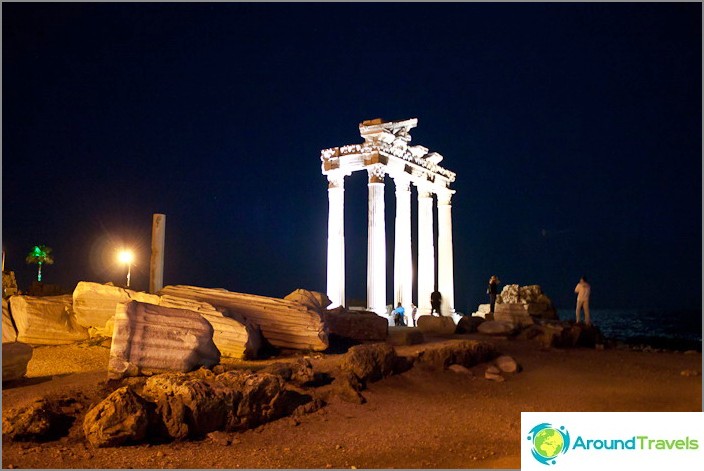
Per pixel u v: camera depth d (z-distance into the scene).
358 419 12.17
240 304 18.08
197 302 16.81
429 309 35.97
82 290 17.73
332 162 34.75
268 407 11.72
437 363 16.20
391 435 11.23
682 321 78.06
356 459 9.92
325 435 11.16
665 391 14.45
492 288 28.53
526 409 13.17
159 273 19.98
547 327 21.30
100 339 17.91
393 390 14.33
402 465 9.63
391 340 19.97
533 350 19.47
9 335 18.27
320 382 13.98
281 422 11.71
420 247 37.06
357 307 34.97
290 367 13.98
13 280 29.67
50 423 10.44
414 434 11.31
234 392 11.30
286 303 18.27
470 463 9.70
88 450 9.85
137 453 9.84
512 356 18.28
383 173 32.91
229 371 12.62
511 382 15.57
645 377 15.98
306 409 12.33
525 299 28.80
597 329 22.31
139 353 13.06
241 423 11.19
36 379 13.76
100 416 10.14
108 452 9.81
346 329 20.30
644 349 21.44
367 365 14.59
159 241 20.12
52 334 18.00
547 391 14.74
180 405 10.70
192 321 14.12
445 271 38.44
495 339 21.33
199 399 10.84
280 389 11.94
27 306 17.97
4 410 10.83
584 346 21.36
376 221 32.06
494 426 11.88
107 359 15.90
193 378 11.69
